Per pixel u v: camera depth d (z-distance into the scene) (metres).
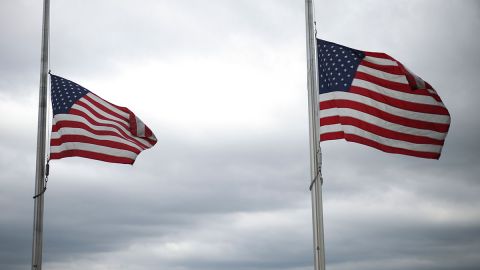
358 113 21.22
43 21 25.16
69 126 24.55
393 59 21.48
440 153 21.44
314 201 20.28
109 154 24.64
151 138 25.36
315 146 20.61
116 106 25.30
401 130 21.39
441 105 21.34
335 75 21.53
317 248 19.97
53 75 25.17
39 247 23.78
